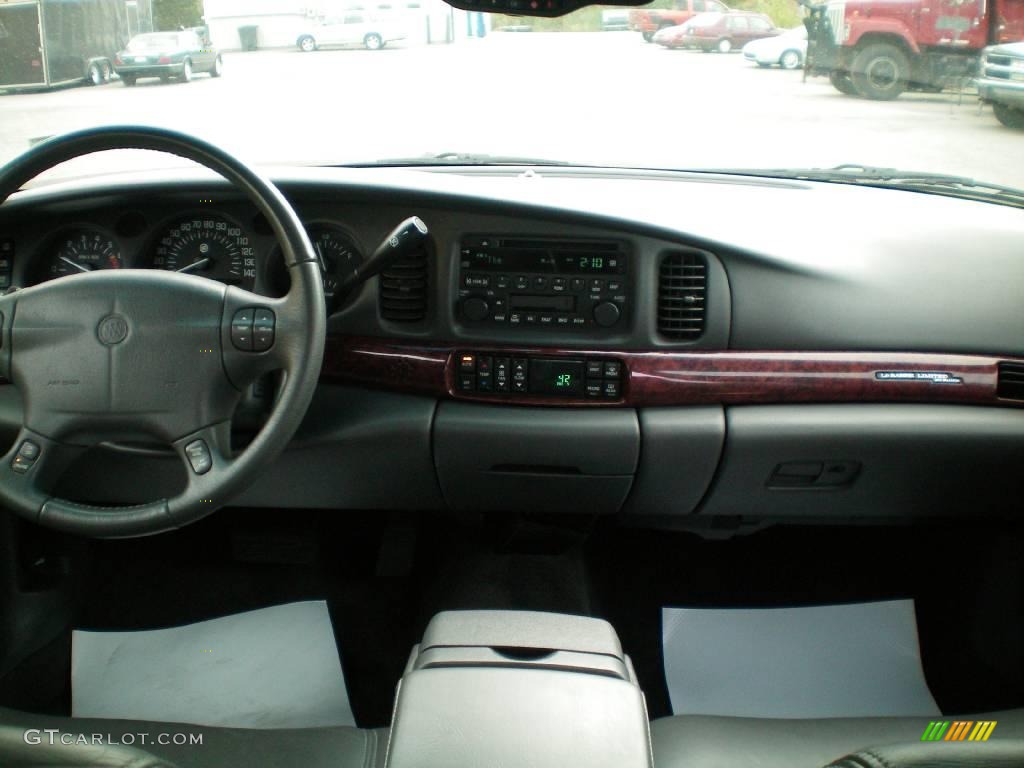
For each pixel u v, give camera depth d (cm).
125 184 177
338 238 184
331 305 175
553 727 98
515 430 180
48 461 142
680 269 178
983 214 191
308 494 195
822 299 177
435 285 181
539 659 112
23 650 192
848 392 179
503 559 231
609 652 115
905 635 206
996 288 178
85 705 187
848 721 111
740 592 223
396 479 191
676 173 217
